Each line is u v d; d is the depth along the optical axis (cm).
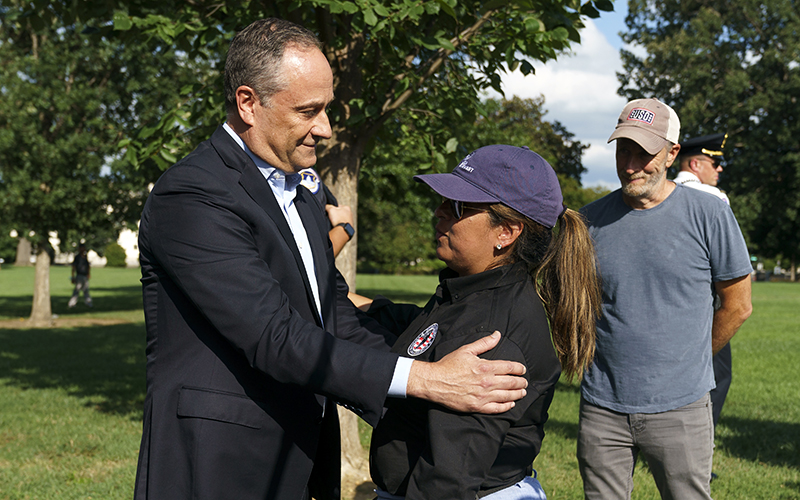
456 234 165
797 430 591
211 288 158
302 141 173
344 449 453
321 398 186
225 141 176
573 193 2973
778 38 3075
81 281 1978
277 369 155
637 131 260
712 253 264
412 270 5394
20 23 437
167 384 169
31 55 1404
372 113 396
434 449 145
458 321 158
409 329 176
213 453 163
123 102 1411
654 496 422
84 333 1350
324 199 241
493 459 148
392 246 5128
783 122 3031
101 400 725
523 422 158
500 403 145
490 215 162
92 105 1319
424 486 146
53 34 1326
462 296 164
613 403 271
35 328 1437
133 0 433
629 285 269
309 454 181
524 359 152
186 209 163
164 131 419
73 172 1358
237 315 157
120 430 590
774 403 699
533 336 155
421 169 464
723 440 557
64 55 1312
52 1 430
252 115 172
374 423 150
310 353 153
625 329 269
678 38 3127
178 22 401
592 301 177
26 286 2959
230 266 159
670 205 269
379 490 170
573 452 520
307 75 167
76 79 1384
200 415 164
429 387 146
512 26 374
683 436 262
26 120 1268
